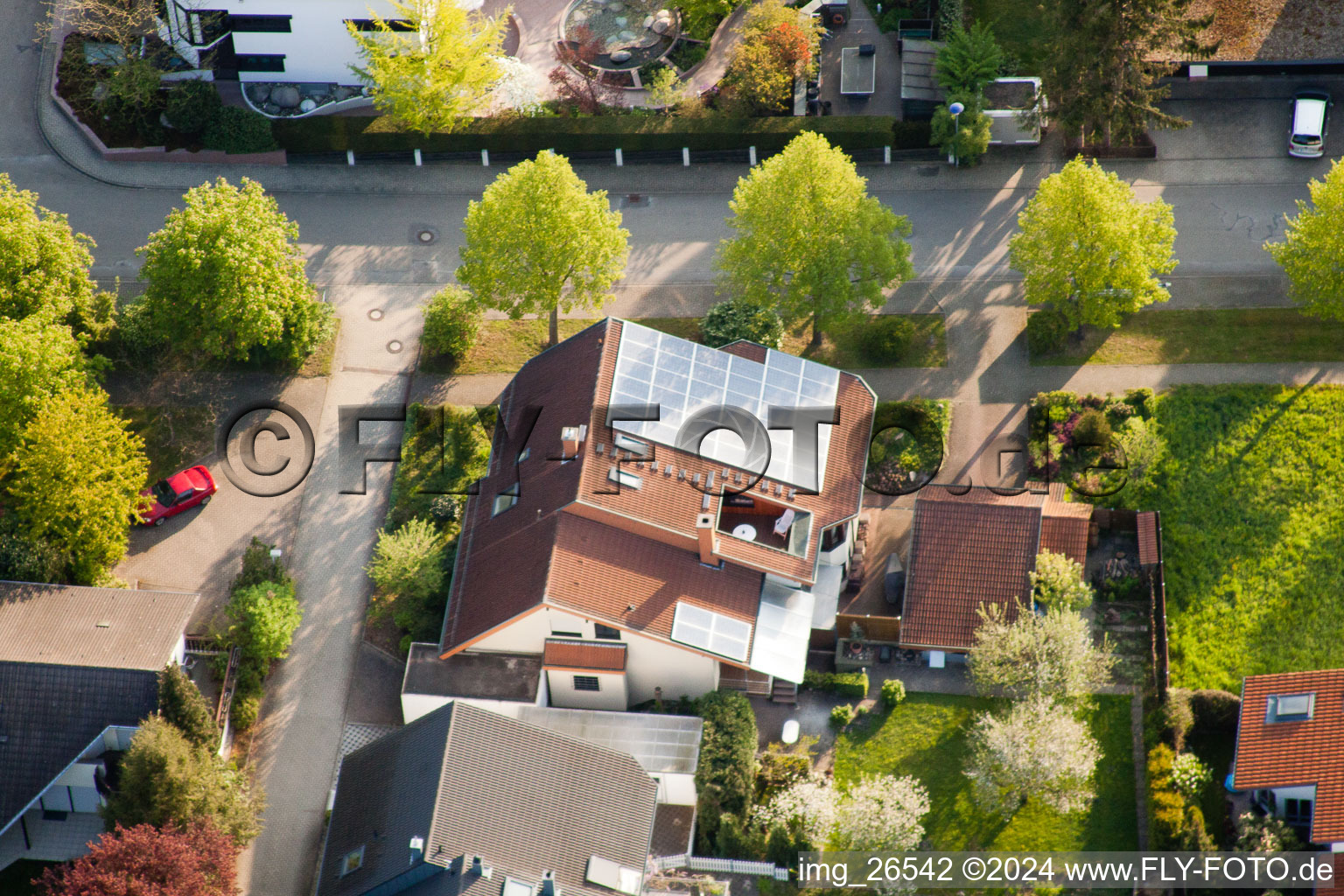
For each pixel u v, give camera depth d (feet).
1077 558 272.72
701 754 252.01
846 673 267.18
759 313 301.02
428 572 269.44
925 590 270.05
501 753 231.30
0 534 268.82
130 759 233.35
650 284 321.52
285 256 298.15
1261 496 284.82
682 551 261.03
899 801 243.40
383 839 225.97
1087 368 304.71
